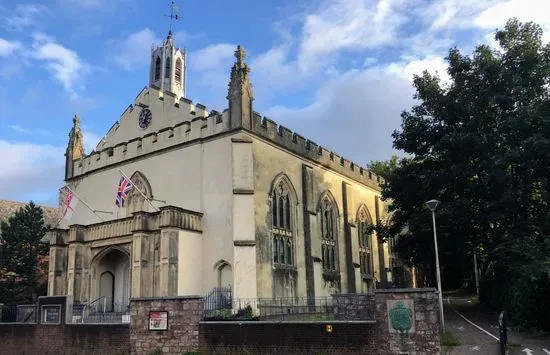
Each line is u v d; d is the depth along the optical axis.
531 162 31.55
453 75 35.44
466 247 36.34
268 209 34.34
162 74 62.78
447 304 39.88
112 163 40.34
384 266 50.38
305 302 35.19
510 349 19.47
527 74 33.41
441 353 18.17
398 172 38.25
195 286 31.95
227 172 33.22
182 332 20.12
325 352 17.84
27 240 43.81
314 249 38.16
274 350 18.58
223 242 32.31
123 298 36.69
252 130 34.16
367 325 17.47
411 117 37.34
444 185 34.53
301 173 39.12
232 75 34.72
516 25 34.12
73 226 36.47
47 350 23.77
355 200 47.66
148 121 40.00
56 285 36.44
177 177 35.78
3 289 41.25
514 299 26.20
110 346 21.84
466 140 32.34
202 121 35.41
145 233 32.12
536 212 33.50
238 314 28.28
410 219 34.94
